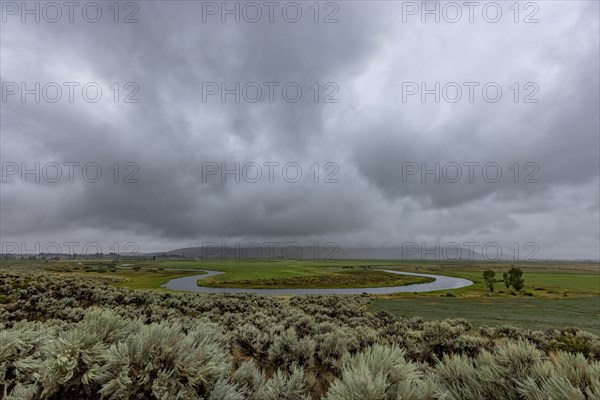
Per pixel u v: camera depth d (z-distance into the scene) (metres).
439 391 3.58
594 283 85.75
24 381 3.99
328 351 6.88
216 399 3.42
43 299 21.05
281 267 189.25
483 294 60.88
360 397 3.21
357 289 79.81
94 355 3.56
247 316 18.14
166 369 3.45
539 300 50.78
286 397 4.09
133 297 26.77
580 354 3.68
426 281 101.50
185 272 135.38
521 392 3.41
